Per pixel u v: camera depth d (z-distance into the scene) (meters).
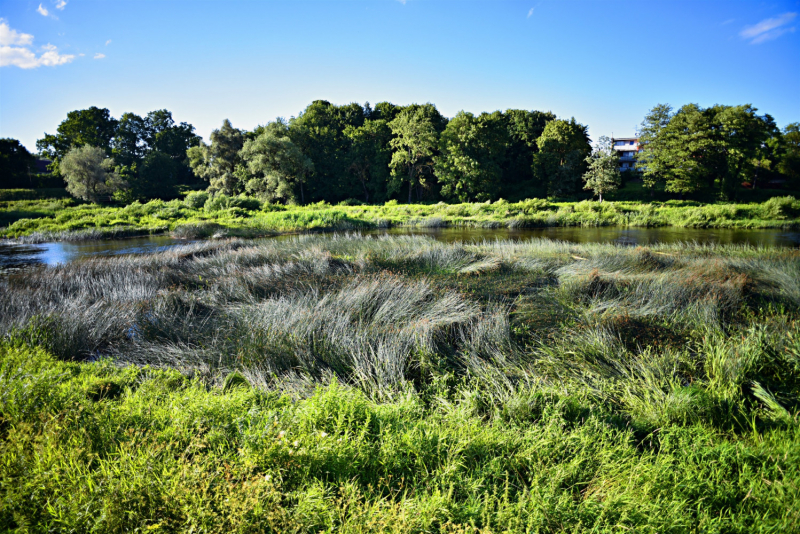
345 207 38.62
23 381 3.61
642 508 2.46
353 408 3.34
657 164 47.25
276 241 16.19
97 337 5.93
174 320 6.66
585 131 59.47
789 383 4.25
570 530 2.34
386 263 10.90
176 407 3.40
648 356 4.89
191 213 30.97
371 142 51.59
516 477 2.81
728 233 23.33
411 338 5.39
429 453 2.96
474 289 8.54
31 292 8.27
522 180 58.94
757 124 44.81
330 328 5.77
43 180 61.53
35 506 2.22
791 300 7.34
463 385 4.48
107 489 2.34
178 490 2.32
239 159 50.38
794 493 2.51
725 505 2.58
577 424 3.44
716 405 3.69
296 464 2.66
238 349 5.30
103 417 3.24
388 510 2.41
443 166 46.47
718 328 5.76
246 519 2.19
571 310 6.91
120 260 12.12
